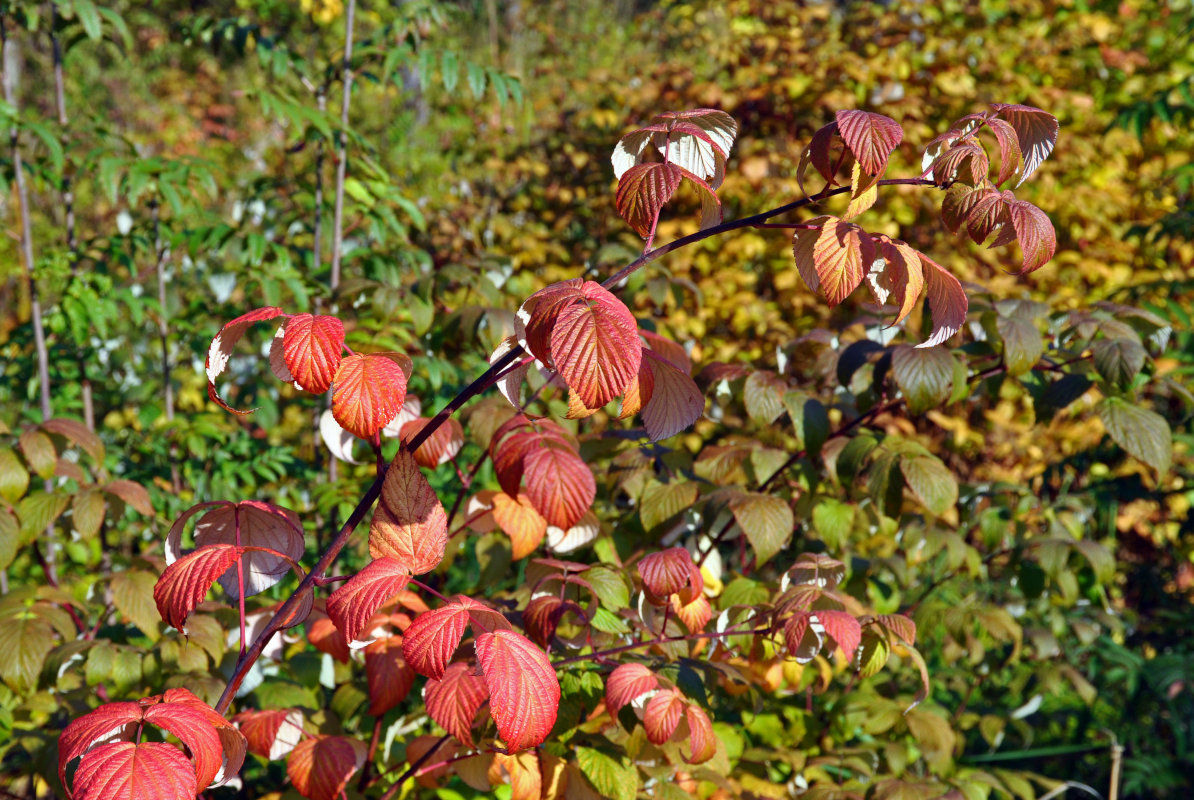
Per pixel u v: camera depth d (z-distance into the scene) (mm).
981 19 4609
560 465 1206
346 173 2982
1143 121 3697
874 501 1742
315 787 1446
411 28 2738
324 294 2633
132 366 3441
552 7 7020
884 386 1882
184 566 1048
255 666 1751
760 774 1920
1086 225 4297
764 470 1898
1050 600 2473
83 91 6848
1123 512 3275
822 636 1366
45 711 1842
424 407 2594
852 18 4496
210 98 7227
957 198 1032
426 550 1106
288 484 2814
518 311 981
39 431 1823
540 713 998
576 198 4648
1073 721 3150
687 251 3891
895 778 1884
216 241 2492
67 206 2672
